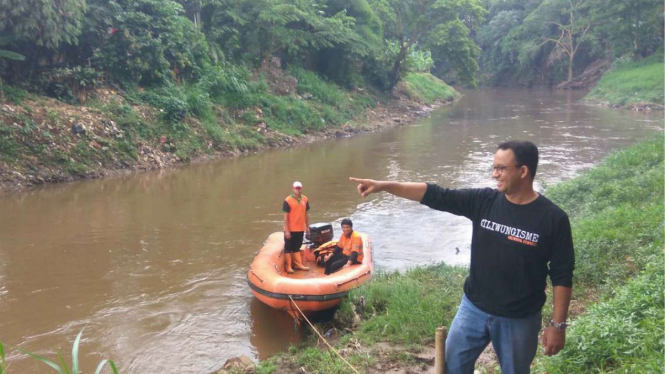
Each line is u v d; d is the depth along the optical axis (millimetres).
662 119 32062
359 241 8523
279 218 12773
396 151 22406
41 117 16578
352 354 6039
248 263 9898
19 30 16125
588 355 4652
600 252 7703
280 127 24500
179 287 8820
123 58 19734
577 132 27203
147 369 6453
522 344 3436
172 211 13344
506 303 3414
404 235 11445
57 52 18344
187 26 23094
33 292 8633
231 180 16797
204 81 22656
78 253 10414
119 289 8742
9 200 14062
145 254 10367
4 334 7297
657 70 43406
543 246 3316
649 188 10898
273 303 7434
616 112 36844
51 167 15969
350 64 33250
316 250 9336
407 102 37844
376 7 36344
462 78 39000
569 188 12641
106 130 17750
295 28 30453
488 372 5203
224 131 21750
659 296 5344
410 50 38500
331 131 26812
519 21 69812
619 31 50719
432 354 5914
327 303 7398
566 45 63469
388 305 7176
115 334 7293
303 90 28656
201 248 10711
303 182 16594
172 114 19922
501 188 3391
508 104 44719
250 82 25328
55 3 16484
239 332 7324
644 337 4625
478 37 72688
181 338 7180
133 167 17641
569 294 3340
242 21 25953
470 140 25328
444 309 6812
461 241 11039
